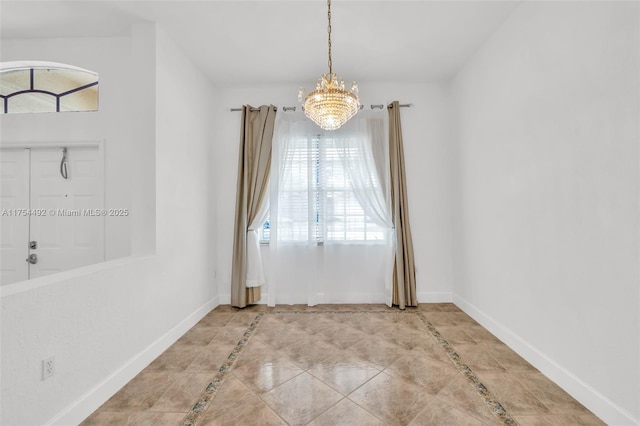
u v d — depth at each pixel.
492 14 2.54
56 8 2.44
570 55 1.92
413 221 3.91
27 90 3.06
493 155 2.84
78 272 1.87
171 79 2.86
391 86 3.90
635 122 1.53
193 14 2.52
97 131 2.96
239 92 3.94
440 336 2.87
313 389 2.03
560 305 2.04
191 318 3.17
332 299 3.93
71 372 1.72
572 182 1.92
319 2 2.39
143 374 2.25
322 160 3.91
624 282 1.59
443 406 1.84
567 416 1.75
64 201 3.00
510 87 2.56
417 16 2.57
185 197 3.10
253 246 3.80
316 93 2.11
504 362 2.37
